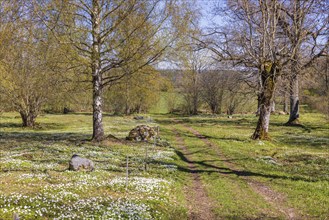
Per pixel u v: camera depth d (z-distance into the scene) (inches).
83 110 3772.1
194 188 631.8
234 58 1306.6
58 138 1301.7
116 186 568.7
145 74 1144.8
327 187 625.6
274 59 1201.4
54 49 1001.5
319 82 2000.5
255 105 3393.2
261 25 1275.8
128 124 2108.8
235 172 768.3
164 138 1362.0
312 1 1169.4
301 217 478.0
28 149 972.6
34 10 929.5
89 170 682.2
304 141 1310.3
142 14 1010.1
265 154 1010.1
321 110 2368.4
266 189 625.0
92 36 1016.9
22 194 486.9
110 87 1240.8
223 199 556.7
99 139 1146.0
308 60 1325.0
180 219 450.0
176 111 3629.4
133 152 982.4
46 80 1460.4
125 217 422.3
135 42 1001.5
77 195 503.8
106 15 1008.2
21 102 1839.3
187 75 3403.1
